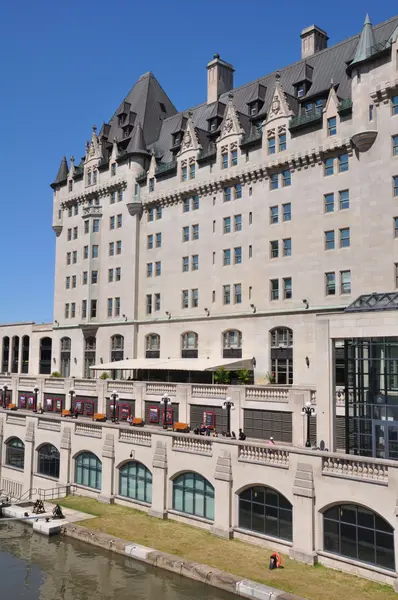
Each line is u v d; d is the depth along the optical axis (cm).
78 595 2698
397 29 4431
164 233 6525
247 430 4375
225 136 5906
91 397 5791
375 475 2722
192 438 3625
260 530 3203
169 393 4956
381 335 3142
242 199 5738
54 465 4825
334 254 4916
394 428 3048
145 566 2994
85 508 3984
